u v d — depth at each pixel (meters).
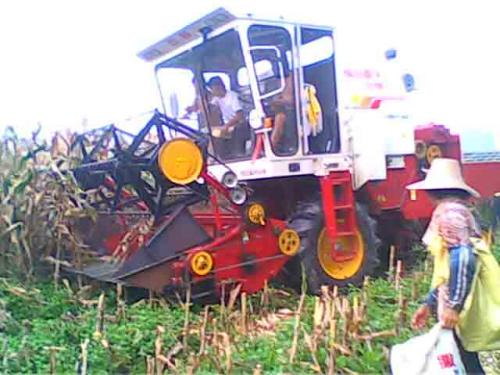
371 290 6.13
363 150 7.79
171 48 7.84
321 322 4.46
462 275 3.26
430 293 3.77
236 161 7.34
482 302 3.32
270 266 6.56
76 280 6.26
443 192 3.54
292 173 7.07
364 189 8.02
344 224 7.29
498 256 7.60
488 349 3.34
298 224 6.93
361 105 8.10
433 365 3.34
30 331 4.89
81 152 6.77
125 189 6.71
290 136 7.14
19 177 6.14
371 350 4.34
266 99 6.96
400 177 8.38
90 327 4.91
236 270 6.32
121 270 5.80
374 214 8.16
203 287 6.14
